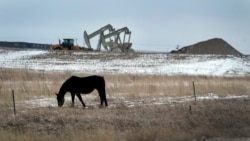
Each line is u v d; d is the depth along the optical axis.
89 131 45.06
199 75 124.06
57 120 50.31
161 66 163.12
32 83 85.94
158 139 41.94
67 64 165.62
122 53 193.75
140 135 42.66
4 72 108.94
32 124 49.22
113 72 135.25
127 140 41.81
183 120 52.41
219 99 70.69
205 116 55.69
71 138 42.66
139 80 98.81
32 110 56.00
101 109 58.88
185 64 167.75
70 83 61.31
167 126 48.66
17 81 91.38
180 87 82.00
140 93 76.44
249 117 55.91
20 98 67.31
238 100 70.12
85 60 177.00
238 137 45.03
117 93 76.38
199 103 65.62
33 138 42.53
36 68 147.38
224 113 58.28
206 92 80.31
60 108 58.12
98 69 150.88
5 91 73.44
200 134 45.12
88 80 61.59
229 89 83.50
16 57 183.12
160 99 70.38
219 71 151.75
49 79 98.44
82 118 51.00
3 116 52.22
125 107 60.50
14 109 54.56
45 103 64.12
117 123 50.19
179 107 61.09
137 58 182.38
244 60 174.38
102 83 62.34
